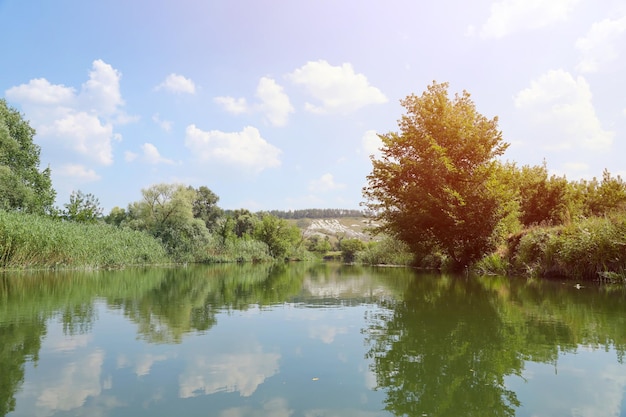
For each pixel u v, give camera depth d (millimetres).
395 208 24344
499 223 20859
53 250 22625
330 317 7727
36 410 3346
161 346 5465
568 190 24375
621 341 5617
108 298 10625
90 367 4520
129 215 56000
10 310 8523
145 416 3238
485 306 8844
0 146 33656
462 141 22156
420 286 13898
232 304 9617
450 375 4262
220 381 4090
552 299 9703
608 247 13375
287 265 42562
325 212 178000
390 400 3600
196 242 47469
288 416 3258
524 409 3385
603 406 3449
